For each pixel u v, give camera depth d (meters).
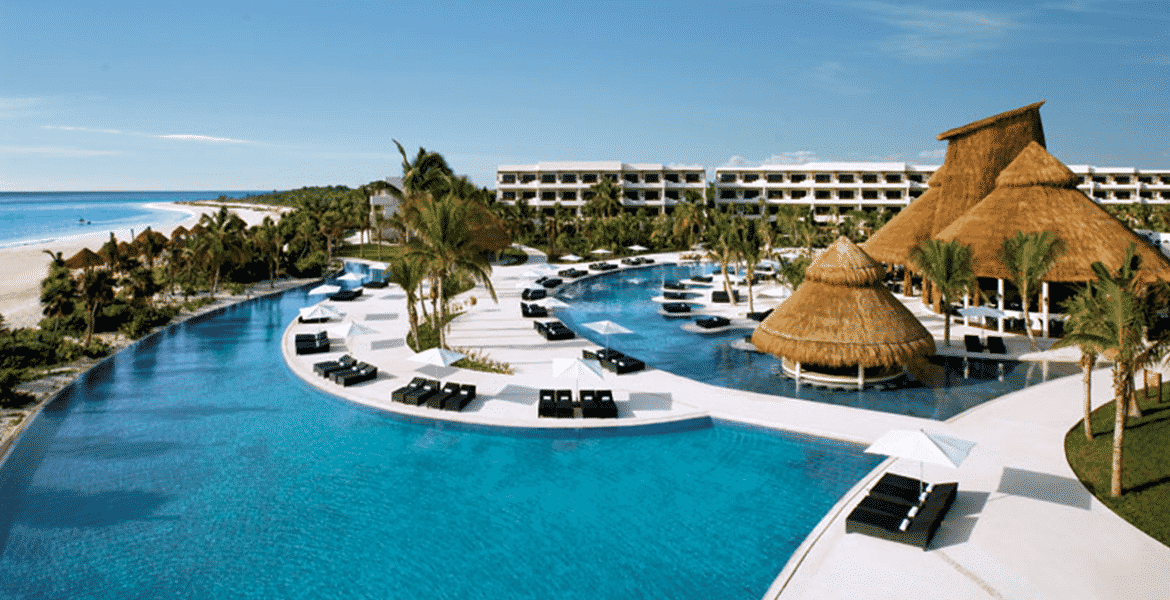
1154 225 91.81
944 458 12.07
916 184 106.25
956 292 28.72
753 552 12.20
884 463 15.78
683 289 46.66
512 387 22.45
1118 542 11.63
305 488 15.14
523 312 37.19
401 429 18.97
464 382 23.08
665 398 21.12
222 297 45.41
